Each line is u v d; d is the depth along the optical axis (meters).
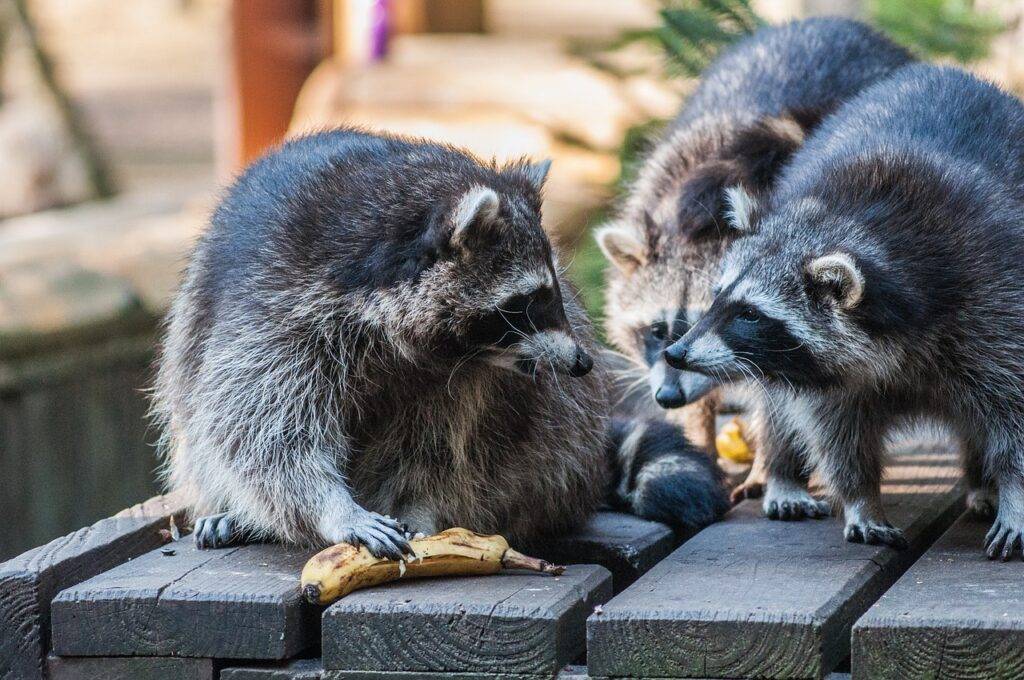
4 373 14.66
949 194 7.43
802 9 14.26
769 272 7.64
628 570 7.54
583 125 15.99
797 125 9.52
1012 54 13.06
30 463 14.86
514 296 7.09
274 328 6.95
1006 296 7.15
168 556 7.24
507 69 18.91
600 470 8.05
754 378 7.73
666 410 9.43
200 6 38.41
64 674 6.69
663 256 9.96
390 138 7.82
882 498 8.39
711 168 9.79
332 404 7.05
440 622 6.27
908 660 5.90
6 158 23.58
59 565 6.89
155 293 16.75
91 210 21.89
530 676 6.20
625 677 6.15
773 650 6.02
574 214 14.03
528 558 6.80
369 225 7.00
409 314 6.96
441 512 7.44
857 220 7.54
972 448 7.86
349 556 6.55
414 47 22.52
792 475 8.18
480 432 7.40
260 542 7.46
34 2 30.64
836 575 6.74
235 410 7.00
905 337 7.25
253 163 7.88
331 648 6.35
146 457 16.30
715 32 11.84
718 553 7.24
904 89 8.59
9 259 17.16
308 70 18.70
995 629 5.80
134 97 33.00
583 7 31.31
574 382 7.75
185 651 6.52
